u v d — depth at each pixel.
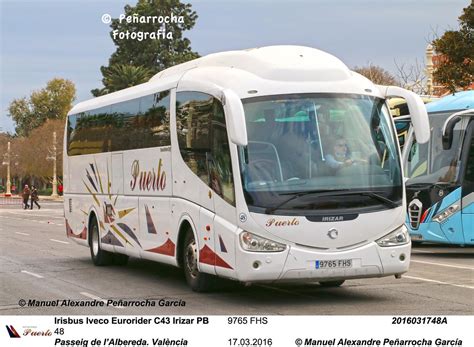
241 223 11.98
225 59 13.76
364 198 12.18
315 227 11.90
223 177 12.50
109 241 18.17
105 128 18.45
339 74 12.88
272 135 12.24
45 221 43.53
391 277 15.55
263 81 12.58
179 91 14.45
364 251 12.10
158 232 15.23
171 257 14.59
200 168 13.35
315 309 11.98
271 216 11.85
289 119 12.34
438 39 28.88
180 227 14.12
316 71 12.74
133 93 17.00
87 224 19.64
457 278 15.38
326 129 12.38
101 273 17.67
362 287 14.21
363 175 12.27
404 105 23.55
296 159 12.13
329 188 12.05
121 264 19.19
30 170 108.75
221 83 12.95
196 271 13.68
